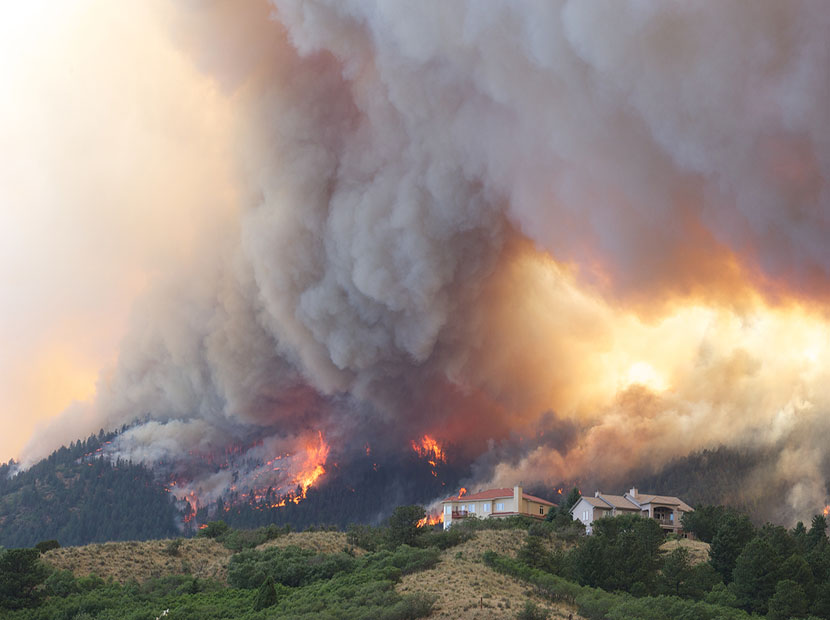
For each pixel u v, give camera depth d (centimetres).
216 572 7944
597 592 6606
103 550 8369
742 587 6756
